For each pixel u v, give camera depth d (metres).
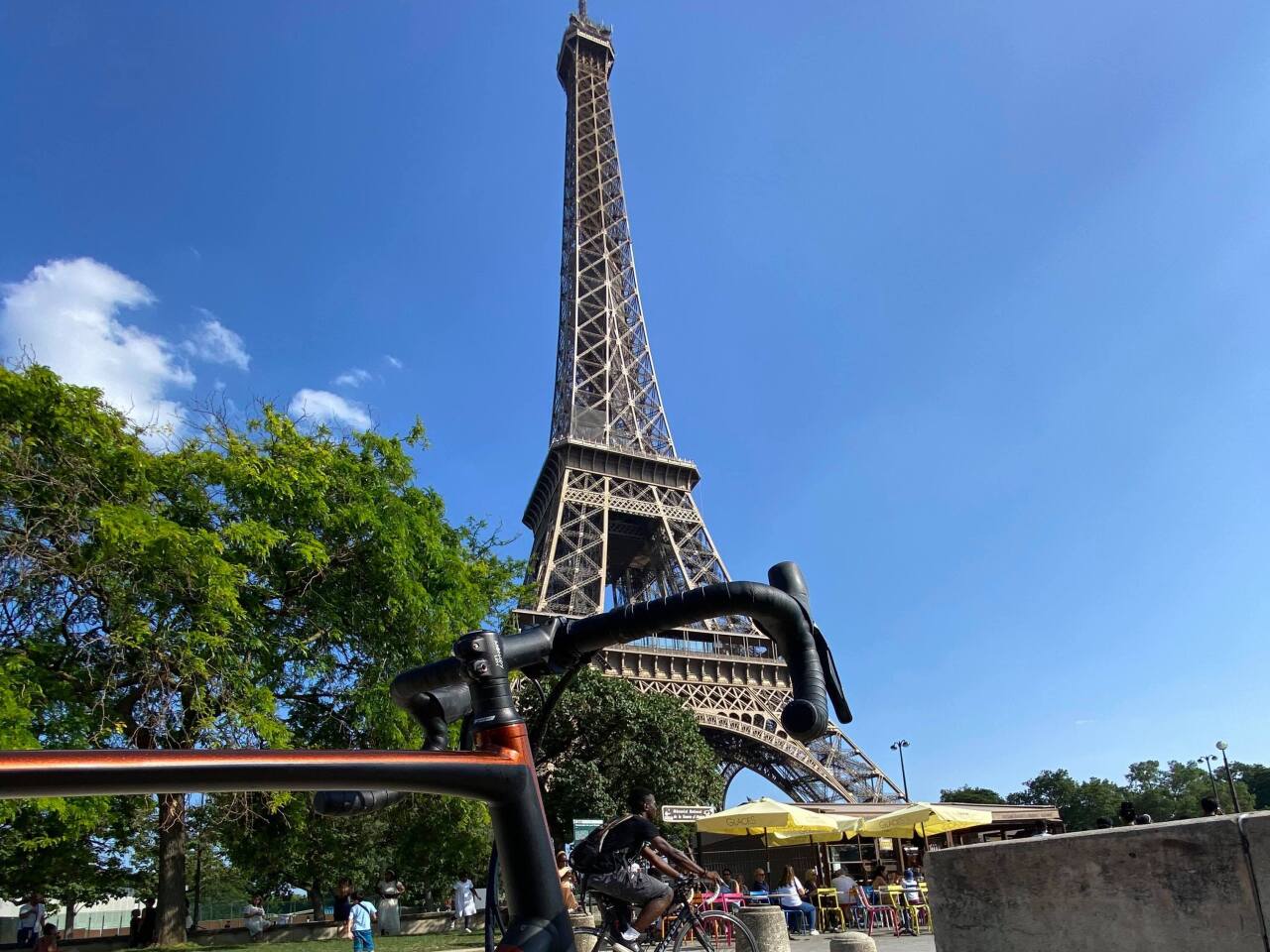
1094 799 117.94
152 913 32.28
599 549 65.62
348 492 28.73
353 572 27.97
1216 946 4.51
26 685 20.17
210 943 31.31
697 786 47.72
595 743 48.22
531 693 6.92
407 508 29.59
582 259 94.75
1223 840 4.57
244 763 1.41
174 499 25.44
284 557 26.45
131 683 23.69
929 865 5.97
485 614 32.12
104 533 20.28
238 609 22.67
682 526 71.00
